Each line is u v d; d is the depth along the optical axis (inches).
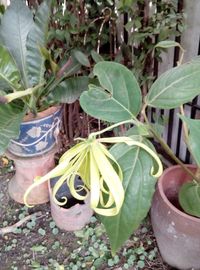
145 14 55.4
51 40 62.6
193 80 31.6
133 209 31.0
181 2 53.7
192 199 44.1
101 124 71.7
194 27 55.3
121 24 62.5
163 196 47.6
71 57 55.1
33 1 66.2
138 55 59.1
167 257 52.6
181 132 66.1
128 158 31.0
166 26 52.4
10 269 55.4
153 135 35.7
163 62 62.4
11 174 72.5
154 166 31.5
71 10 61.4
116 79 32.1
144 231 59.7
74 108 71.2
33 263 55.7
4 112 49.9
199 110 60.3
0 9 59.3
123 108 31.9
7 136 45.2
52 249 58.1
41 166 60.8
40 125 55.0
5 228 61.2
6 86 51.2
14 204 66.1
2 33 54.3
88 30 61.9
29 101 52.2
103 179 27.3
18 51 54.6
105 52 65.9
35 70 54.9
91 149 26.9
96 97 31.7
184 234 46.2
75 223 59.5
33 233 60.7
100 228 60.1
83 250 57.6
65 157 27.8
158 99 32.5
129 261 54.9
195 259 48.8
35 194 64.0
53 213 60.4
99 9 60.8
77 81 54.4
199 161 26.7
